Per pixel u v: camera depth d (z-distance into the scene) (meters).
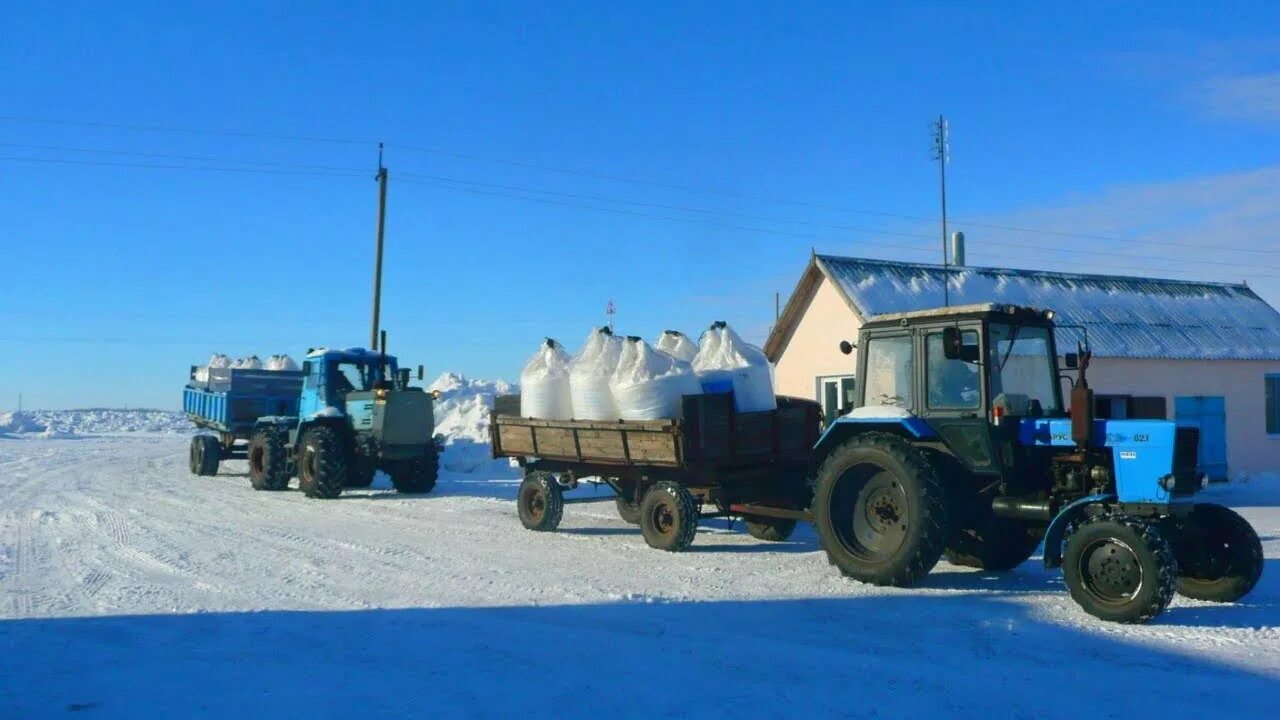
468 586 9.27
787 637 7.26
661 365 12.09
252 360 25.62
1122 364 19.69
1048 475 9.11
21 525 13.48
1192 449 8.19
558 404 13.46
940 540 8.95
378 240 28.11
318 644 7.04
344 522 14.13
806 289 21.22
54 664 6.52
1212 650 6.88
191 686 6.01
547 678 6.17
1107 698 5.78
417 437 18.20
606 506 16.25
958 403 9.41
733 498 11.85
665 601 8.59
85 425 64.56
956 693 5.88
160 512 15.16
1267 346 21.17
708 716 5.45
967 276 22.02
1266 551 11.23
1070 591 8.00
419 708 5.57
